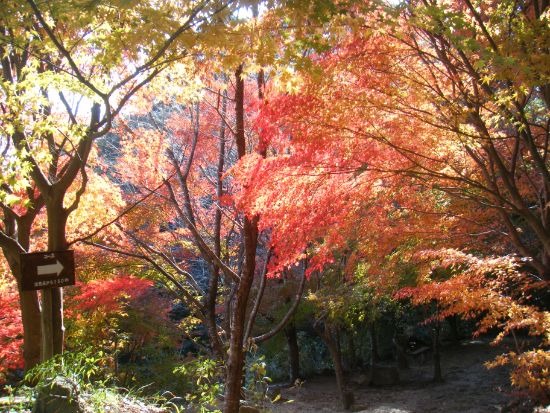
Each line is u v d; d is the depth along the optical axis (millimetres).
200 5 3949
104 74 6078
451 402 14469
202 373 7453
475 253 8062
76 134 5336
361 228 6277
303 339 21141
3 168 5270
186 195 8523
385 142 4793
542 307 10961
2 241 6570
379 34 4473
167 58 4926
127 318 13188
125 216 10070
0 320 9219
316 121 4723
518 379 7363
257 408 7754
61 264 5691
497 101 4512
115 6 4230
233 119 9211
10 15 4742
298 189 5195
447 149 5453
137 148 9508
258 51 4145
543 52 4035
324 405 15062
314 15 3682
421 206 6625
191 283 10164
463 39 3811
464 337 23516
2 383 9945
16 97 5203
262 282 8102
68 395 4715
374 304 13828
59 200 6250
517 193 5074
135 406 5348
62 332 6309
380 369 17766
